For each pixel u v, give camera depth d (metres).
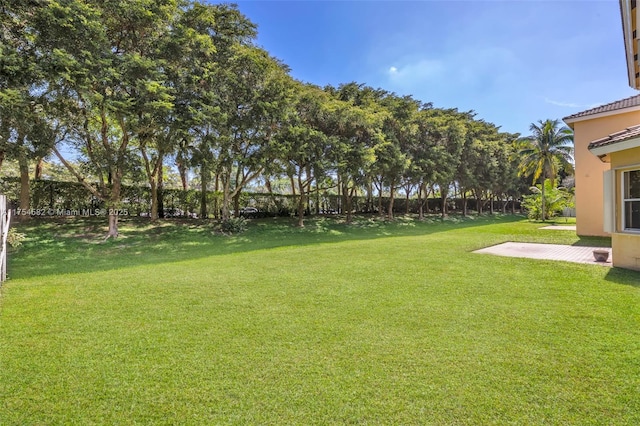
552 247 9.96
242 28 14.27
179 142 12.60
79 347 3.25
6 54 8.66
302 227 18.09
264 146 14.48
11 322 3.90
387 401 2.38
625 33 6.30
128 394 2.48
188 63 12.18
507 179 32.69
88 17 9.75
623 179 6.62
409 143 22.00
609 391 2.46
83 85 9.33
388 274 6.33
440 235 13.91
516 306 4.39
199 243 12.62
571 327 3.66
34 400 2.40
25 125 9.26
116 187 12.53
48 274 6.84
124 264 8.40
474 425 2.13
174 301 4.74
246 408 2.32
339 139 16.92
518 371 2.75
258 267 7.21
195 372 2.78
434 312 4.20
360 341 3.37
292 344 3.31
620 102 12.96
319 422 2.17
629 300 4.57
